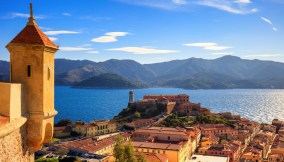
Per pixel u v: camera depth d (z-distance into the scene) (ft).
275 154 557.33
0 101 68.23
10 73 81.30
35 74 81.15
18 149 75.56
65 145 492.54
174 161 470.39
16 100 72.90
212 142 624.59
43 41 81.56
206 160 479.00
